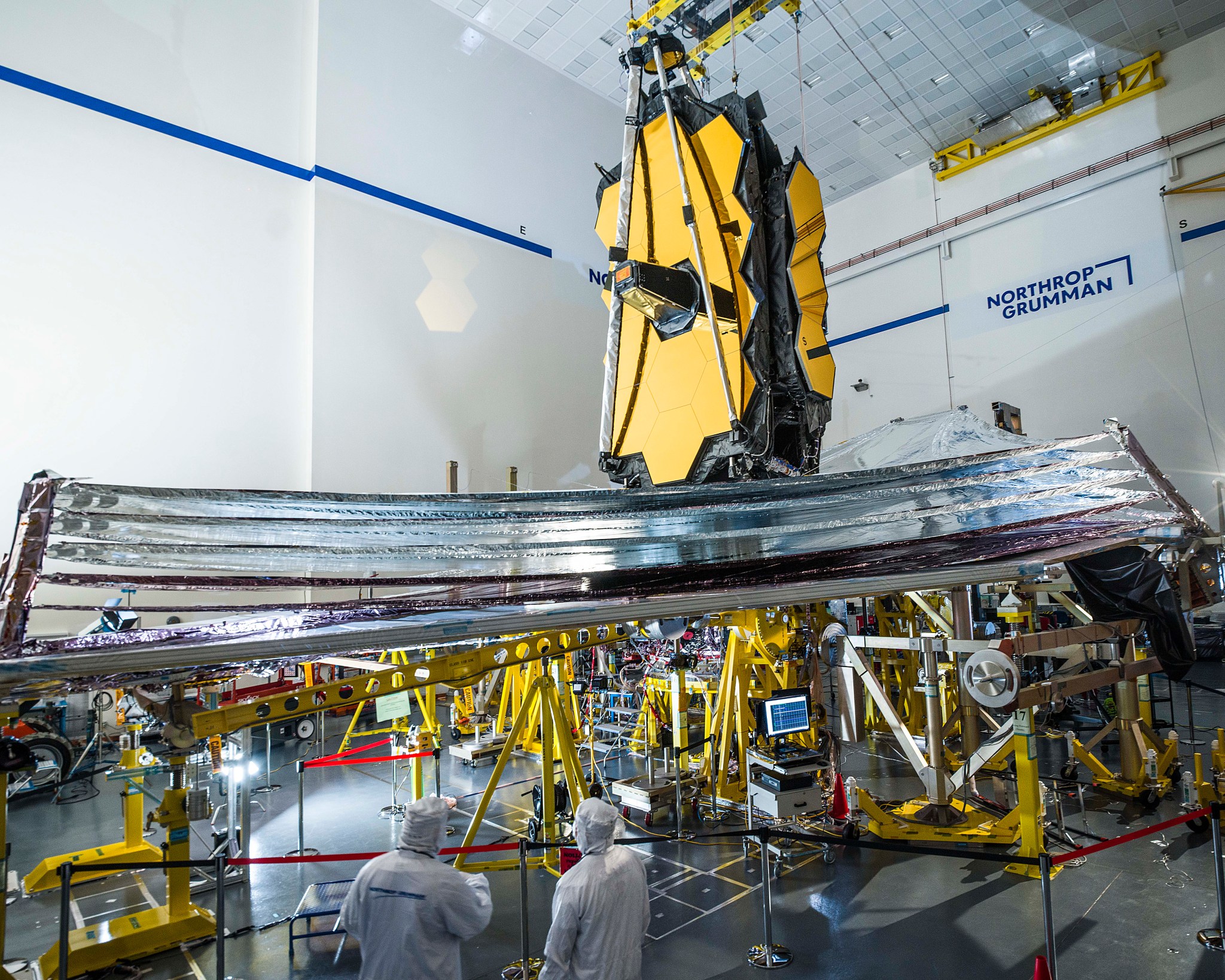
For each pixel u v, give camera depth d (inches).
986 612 463.8
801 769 245.8
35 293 330.6
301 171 420.8
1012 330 631.2
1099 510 140.2
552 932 125.8
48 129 338.3
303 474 406.9
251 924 207.9
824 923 196.2
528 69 538.3
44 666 72.6
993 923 192.4
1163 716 401.7
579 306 555.8
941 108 625.6
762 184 238.1
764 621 281.3
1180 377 544.4
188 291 374.0
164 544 85.0
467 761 373.7
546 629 99.2
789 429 246.2
